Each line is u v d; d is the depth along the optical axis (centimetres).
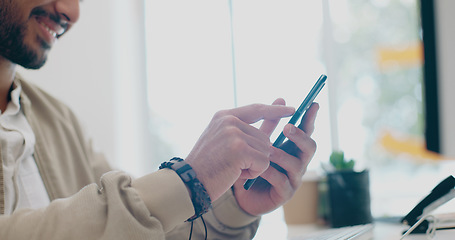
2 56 83
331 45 188
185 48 220
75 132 104
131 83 216
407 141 305
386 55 297
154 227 46
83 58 188
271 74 202
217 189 52
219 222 76
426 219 75
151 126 221
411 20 295
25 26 79
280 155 65
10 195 76
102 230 45
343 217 108
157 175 50
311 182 126
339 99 288
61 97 181
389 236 82
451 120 119
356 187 107
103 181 48
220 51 213
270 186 73
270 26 203
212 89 215
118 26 206
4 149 77
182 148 221
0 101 88
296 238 72
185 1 221
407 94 313
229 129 52
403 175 303
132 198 47
